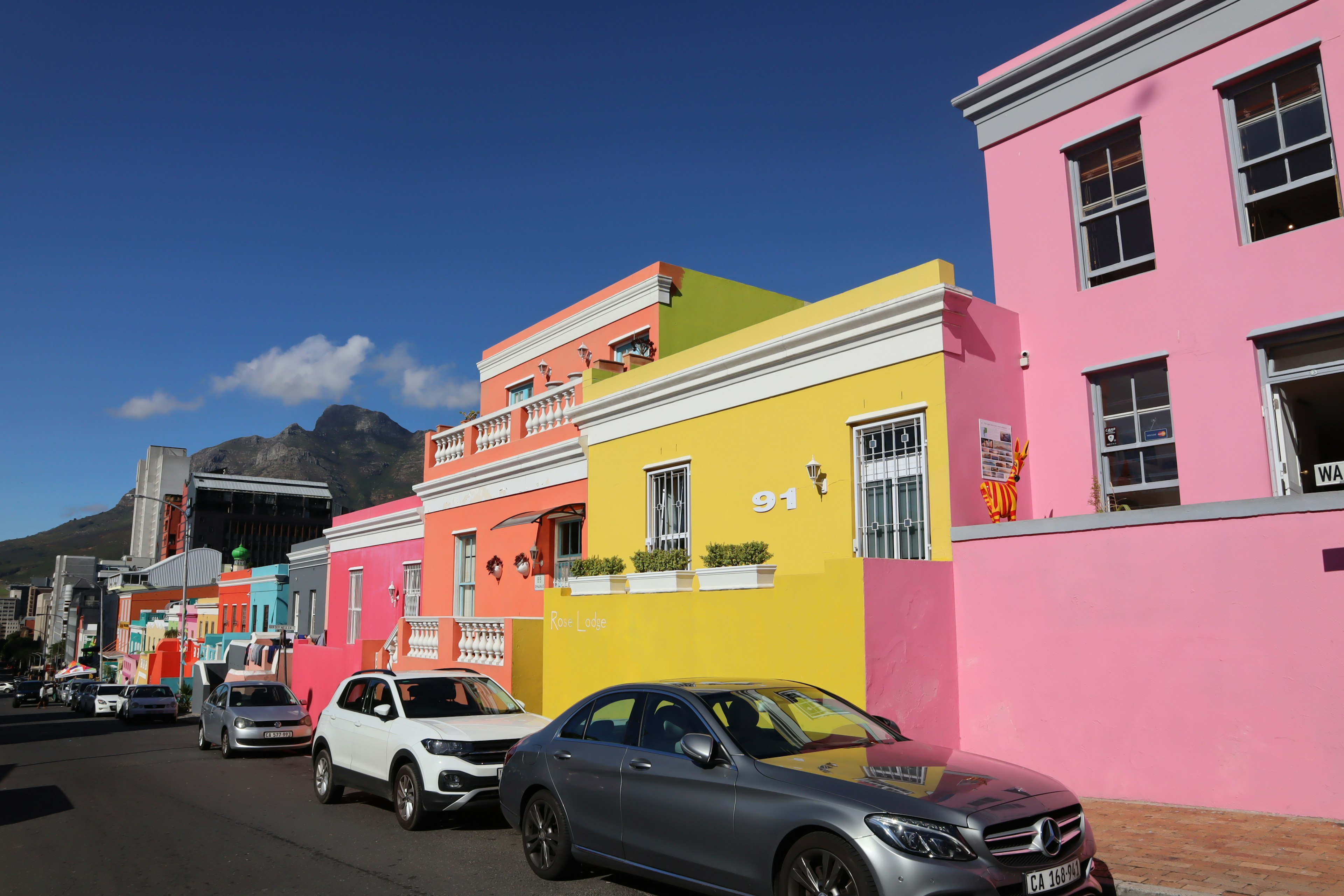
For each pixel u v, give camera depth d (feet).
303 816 34.55
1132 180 35.01
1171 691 26.02
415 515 74.13
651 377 47.60
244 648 100.63
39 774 54.54
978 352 34.73
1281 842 21.18
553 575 55.83
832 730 20.84
